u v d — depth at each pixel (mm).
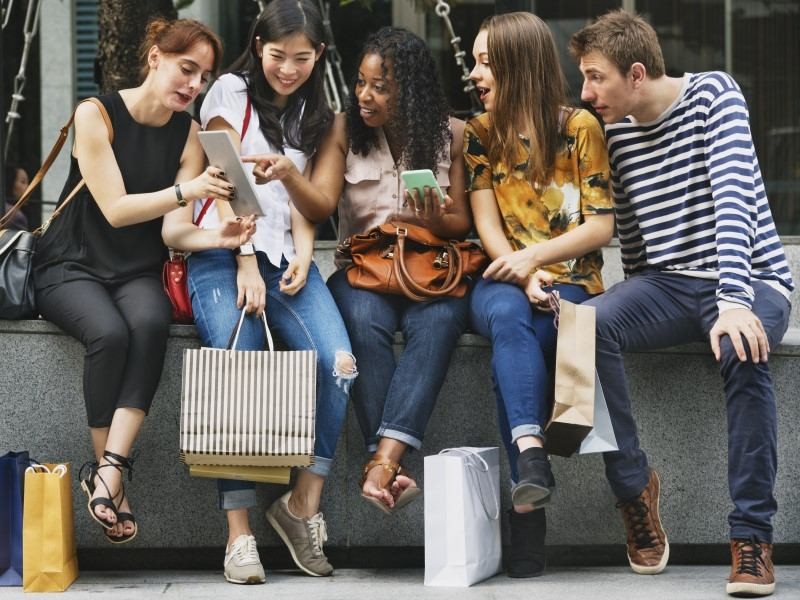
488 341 5727
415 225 5836
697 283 5527
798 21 7871
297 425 5199
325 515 5730
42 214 7793
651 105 5570
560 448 5297
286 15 5656
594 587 5223
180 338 5664
